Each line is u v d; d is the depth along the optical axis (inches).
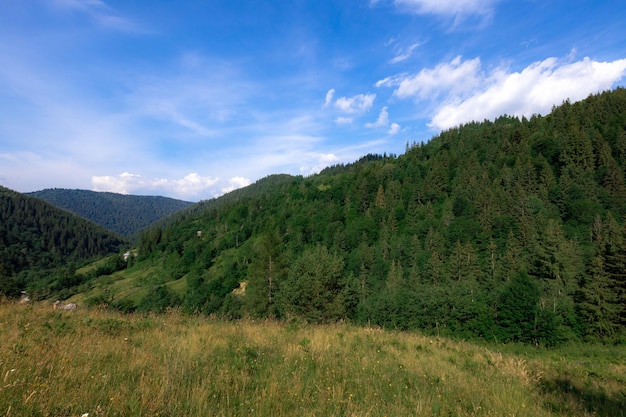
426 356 328.2
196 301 2738.7
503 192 3459.6
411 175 4918.8
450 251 2920.8
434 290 1903.3
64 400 136.6
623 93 4569.4
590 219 2790.4
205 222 6328.7
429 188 4301.2
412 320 1785.2
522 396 233.6
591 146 3671.3
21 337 223.3
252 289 1777.8
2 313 306.8
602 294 1520.7
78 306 437.4
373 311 1905.8
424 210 3850.9
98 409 130.3
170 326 347.9
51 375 161.9
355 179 5467.5
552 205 3189.0
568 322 1531.7
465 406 201.5
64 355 193.3
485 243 2923.2
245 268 3508.9
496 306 1593.3
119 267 5172.2
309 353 266.1
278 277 1729.8
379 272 2947.8
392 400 195.3
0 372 152.0
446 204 3875.5
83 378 163.0
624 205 2942.9
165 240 5319.9
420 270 2802.7
